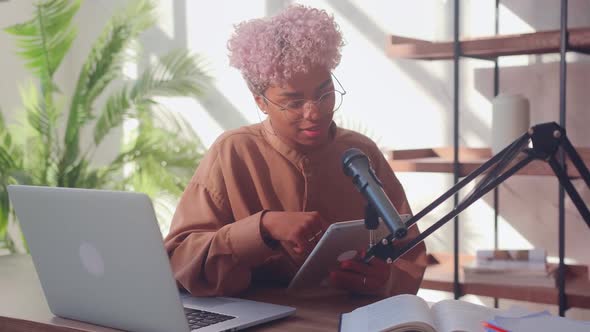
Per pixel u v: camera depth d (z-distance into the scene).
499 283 2.38
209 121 3.65
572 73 2.68
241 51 1.65
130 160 3.63
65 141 3.64
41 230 1.25
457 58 2.53
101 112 4.02
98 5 4.04
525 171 2.39
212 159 1.74
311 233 1.43
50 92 3.63
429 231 1.06
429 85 3.04
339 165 1.76
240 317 1.26
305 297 1.49
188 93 3.53
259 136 1.76
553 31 2.33
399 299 1.21
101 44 3.60
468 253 2.98
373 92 3.17
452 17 2.95
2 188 3.43
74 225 1.18
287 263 1.63
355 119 3.21
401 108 3.11
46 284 1.31
